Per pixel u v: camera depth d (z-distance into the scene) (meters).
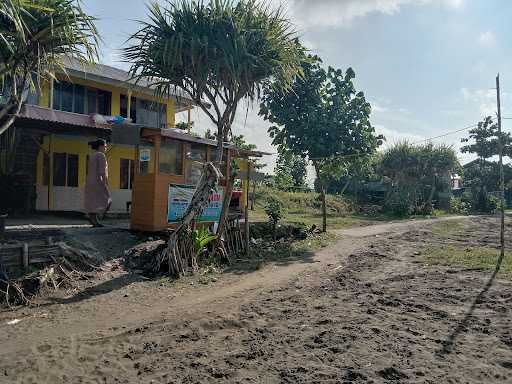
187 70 11.72
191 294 8.14
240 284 9.04
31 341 5.57
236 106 12.27
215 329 6.14
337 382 4.41
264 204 27.38
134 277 8.96
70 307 7.04
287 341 5.58
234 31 11.09
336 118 18.48
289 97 18.42
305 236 16.28
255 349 5.29
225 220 11.86
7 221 12.12
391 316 6.69
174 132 11.52
